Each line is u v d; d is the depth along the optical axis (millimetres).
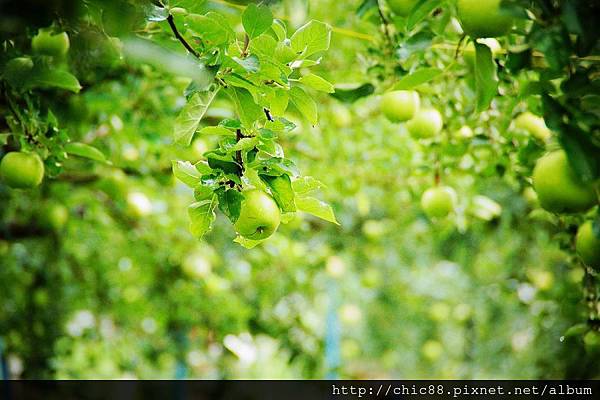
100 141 4398
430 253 8805
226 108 4148
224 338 5832
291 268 5832
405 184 5219
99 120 4164
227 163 1950
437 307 9477
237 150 1954
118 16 1939
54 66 2648
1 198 5258
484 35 2154
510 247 7023
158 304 5938
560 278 6434
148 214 4805
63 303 6434
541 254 6695
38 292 6145
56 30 2338
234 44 1999
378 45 3439
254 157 1955
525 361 7094
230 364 7145
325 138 5000
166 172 4691
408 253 8836
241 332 5809
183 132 1986
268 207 1982
